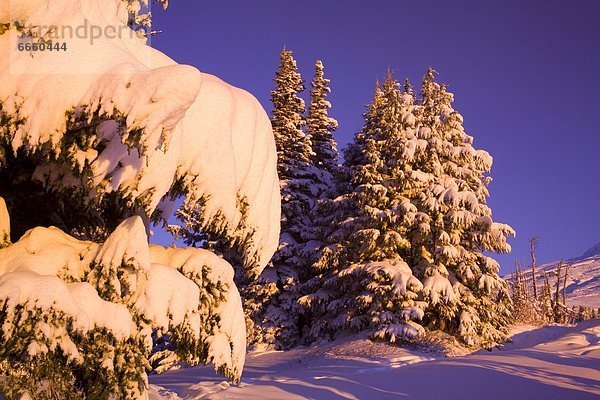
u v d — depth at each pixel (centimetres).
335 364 1978
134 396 602
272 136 798
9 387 550
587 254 15412
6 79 521
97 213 808
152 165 605
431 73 2942
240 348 732
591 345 1920
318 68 3647
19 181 709
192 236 2883
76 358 556
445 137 2848
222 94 716
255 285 2886
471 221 2500
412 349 2245
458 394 1230
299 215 3141
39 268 598
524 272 4656
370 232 2530
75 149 566
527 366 1524
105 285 607
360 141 3162
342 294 2761
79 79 523
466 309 2448
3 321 538
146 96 488
